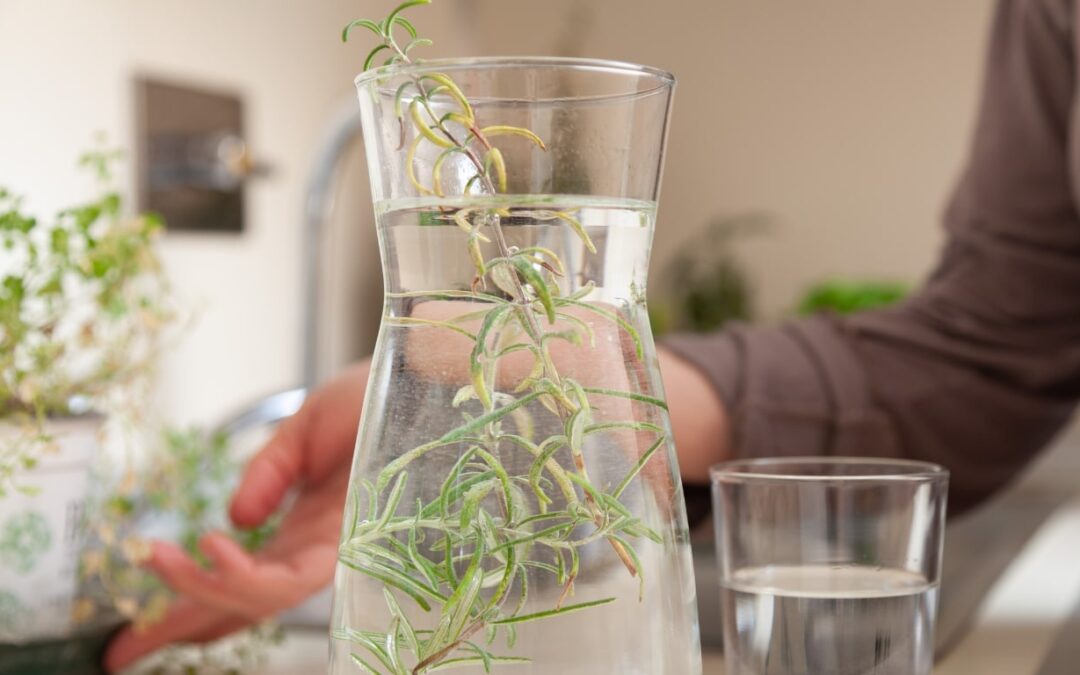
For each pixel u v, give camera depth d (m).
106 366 0.96
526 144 0.61
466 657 0.61
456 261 0.61
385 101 0.62
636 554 0.62
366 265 4.65
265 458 0.89
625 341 0.63
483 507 0.61
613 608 0.61
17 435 0.87
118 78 3.35
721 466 0.76
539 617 0.61
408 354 0.62
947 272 1.32
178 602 0.91
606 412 0.62
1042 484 2.12
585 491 0.61
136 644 0.91
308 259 1.50
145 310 0.97
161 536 1.10
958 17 5.32
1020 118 1.32
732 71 5.71
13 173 3.01
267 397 1.52
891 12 5.44
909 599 0.71
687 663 0.64
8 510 0.87
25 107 3.05
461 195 0.61
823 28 5.55
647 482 0.62
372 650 0.62
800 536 0.71
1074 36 1.26
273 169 2.49
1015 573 1.29
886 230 5.48
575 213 0.61
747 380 1.14
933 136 5.38
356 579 0.62
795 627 0.71
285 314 4.05
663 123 0.64
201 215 3.63
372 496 0.62
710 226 5.77
